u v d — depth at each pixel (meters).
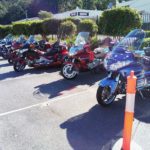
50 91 7.58
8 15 79.62
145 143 4.48
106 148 4.36
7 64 12.80
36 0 82.06
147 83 6.46
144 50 7.02
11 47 14.08
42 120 5.50
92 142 4.56
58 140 4.65
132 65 6.05
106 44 9.92
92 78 8.96
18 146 4.49
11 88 8.09
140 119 5.42
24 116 5.75
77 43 9.24
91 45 10.41
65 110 6.03
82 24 16.62
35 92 7.54
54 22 19.52
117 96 6.77
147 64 6.40
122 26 13.10
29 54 10.68
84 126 5.18
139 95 6.83
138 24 13.05
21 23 22.12
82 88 7.80
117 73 5.94
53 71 10.41
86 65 9.00
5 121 5.52
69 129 5.06
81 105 6.32
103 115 5.69
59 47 10.88
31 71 10.62
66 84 8.30
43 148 4.41
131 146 4.30
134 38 6.34
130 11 12.86
